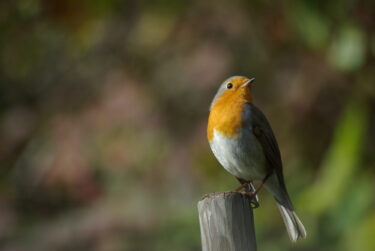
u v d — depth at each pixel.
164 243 14.04
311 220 12.35
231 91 8.98
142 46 14.56
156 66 14.18
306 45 12.20
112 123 13.96
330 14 11.30
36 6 14.34
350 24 11.29
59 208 15.37
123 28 15.55
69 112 14.88
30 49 16.06
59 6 13.71
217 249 6.91
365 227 11.33
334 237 12.26
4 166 16.12
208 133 9.05
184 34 14.07
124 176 14.19
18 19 15.05
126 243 14.19
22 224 15.52
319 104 12.51
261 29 12.98
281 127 12.76
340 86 12.31
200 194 13.99
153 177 13.98
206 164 13.39
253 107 8.98
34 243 15.00
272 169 9.10
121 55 15.30
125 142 13.84
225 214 6.92
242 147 8.86
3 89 16.58
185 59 13.82
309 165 12.83
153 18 14.70
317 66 12.43
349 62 11.25
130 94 14.04
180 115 13.62
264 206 13.27
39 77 16.67
